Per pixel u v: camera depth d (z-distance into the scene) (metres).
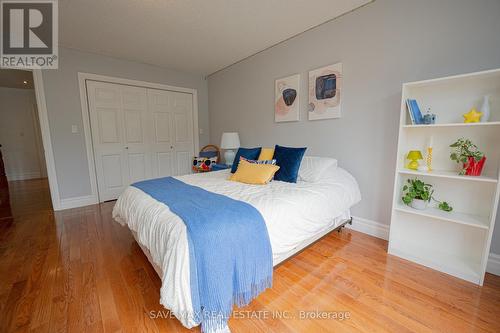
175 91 4.12
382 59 2.04
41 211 3.08
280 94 2.99
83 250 2.00
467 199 1.68
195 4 2.07
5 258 1.87
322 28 2.45
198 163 4.04
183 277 1.03
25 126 5.50
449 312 1.26
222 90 4.09
